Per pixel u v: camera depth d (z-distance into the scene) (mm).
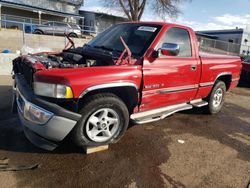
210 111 5484
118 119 3461
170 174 3105
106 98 3248
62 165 3105
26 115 3107
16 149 3389
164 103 4172
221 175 3182
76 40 16484
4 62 8414
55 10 28297
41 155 3287
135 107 3762
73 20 30328
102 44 4277
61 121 2924
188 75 4363
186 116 5395
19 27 23641
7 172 2881
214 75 5062
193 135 4375
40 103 2953
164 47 3670
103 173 3008
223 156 3691
